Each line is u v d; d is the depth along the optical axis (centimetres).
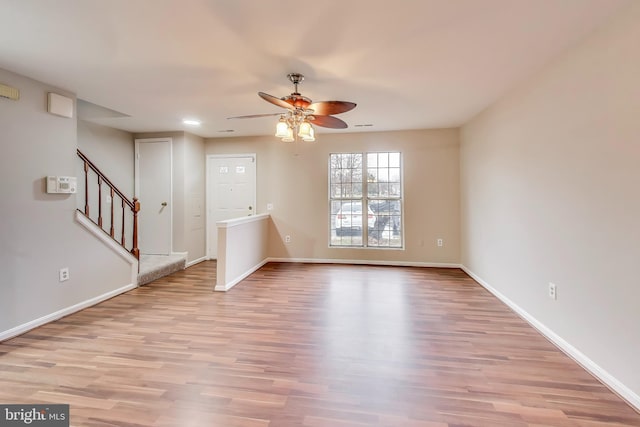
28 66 270
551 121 265
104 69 278
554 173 262
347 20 202
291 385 204
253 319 314
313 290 411
